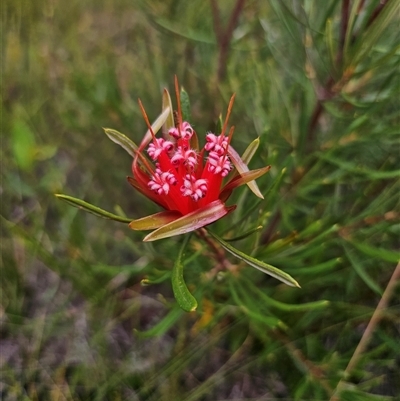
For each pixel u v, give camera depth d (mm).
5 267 339
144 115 160
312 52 243
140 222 158
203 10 363
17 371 319
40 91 396
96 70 398
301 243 253
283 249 229
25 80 398
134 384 313
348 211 265
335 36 252
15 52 400
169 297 357
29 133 353
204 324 288
